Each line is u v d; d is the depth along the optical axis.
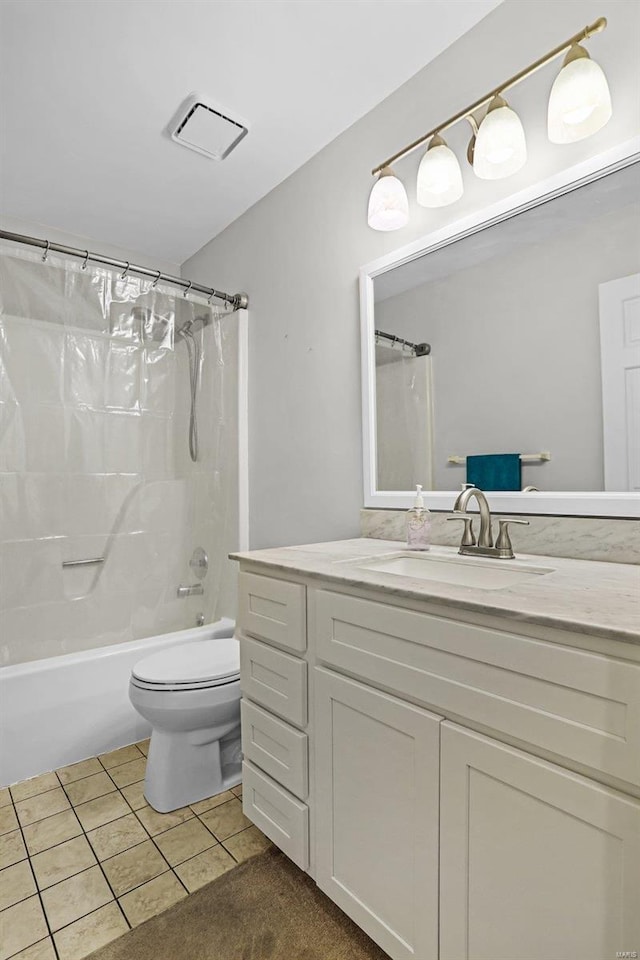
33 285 2.00
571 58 1.10
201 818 1.58
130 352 2.22
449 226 1.52
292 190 2.12
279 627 1.30
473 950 0.85
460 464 1.52
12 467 1.97
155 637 2.24
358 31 1.47
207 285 2.71
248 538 2.41
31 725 1.84
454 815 0.88
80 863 1.39
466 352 1.51
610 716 0.68
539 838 0.76
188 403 2.37
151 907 1.24
